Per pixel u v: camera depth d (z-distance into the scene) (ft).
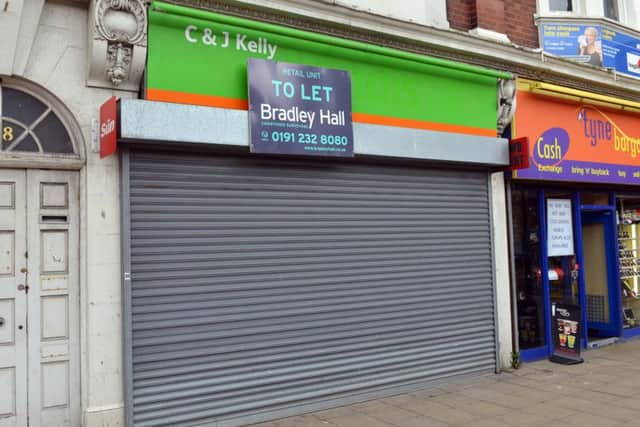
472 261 23.71
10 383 15.14
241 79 17.98
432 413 18.62
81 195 16.08
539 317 26.84
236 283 17.88
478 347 23.47
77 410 15.81
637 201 32.96
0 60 14.75
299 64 18.61
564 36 29.04
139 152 16.65
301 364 18.83
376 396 20.33
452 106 23.08
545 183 27.02
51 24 15.65
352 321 20.04
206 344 17.19
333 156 19.12
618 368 24.61
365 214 20.80
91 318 15.67
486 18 25.54
